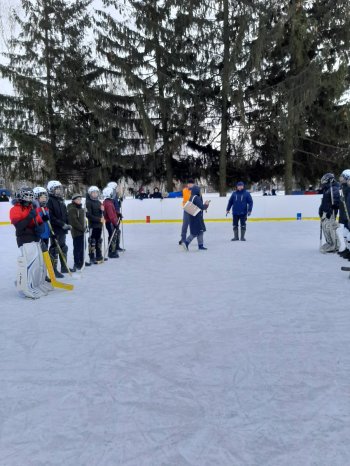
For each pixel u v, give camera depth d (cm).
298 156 2248
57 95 2188
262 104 1994
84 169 2361
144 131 2066
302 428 220
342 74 1869
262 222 1677
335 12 1856
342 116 1992
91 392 267
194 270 689
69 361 319
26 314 454
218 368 299
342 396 254
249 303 472
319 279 593
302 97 1819
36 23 2150
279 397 254
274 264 725
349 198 740
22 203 526
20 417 238
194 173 2391
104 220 783
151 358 321
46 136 2252
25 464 196
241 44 1878
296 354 322
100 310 461
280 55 2000
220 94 2098
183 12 2003
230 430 220
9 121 2188
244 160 2162
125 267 738
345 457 195
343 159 2134
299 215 1741
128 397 259
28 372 301
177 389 268
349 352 323
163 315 435
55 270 649
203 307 461
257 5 1870
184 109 2073
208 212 1769
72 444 210
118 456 200
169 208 1773
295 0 1830
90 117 2256
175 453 201
